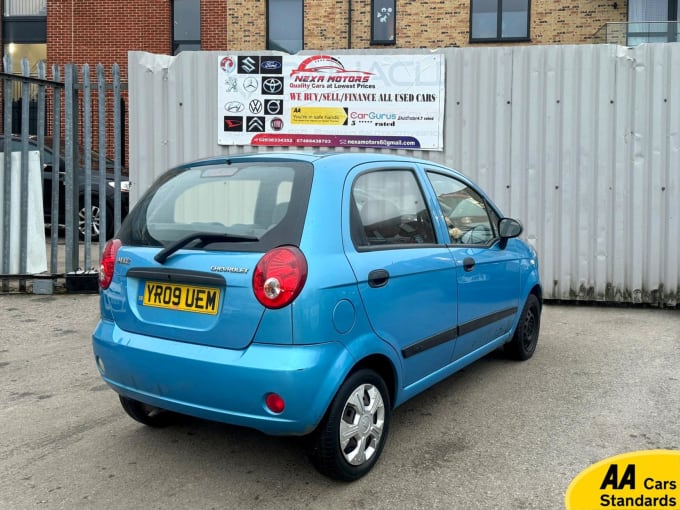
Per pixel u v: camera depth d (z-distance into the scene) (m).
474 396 4.61
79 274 7.79
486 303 4.55
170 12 16.48
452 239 4.24
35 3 17.52
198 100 7.81
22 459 3.57
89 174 7.76
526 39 15.54
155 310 3.27
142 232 3.53
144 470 3.45
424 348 3.76
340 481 3.28
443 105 7.57
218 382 2.98
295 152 3.64
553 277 7.63
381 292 3.37
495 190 7.62
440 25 15.61
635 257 7.44
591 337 6.31
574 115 7.45
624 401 4.51
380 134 7.66
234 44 16.23
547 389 4.77
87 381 4.89
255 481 3.33
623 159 7.38
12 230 7.67
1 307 7.18
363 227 3.44
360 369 3.29
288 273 2.93
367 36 15.80
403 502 3.11
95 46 16.59
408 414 4.27
